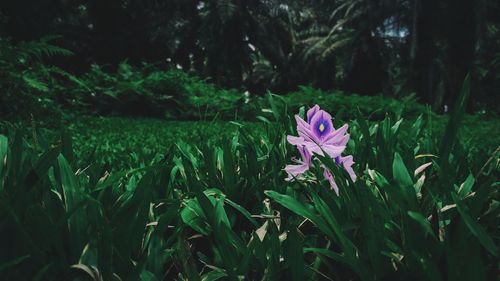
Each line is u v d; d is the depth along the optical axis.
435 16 26.48
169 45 38.22
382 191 1.40
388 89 40.19
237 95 17.09
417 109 18.27
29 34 21.70
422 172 1.70
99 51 28.61
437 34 27.89
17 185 1.14
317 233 1.41
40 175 1.23
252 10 40.06
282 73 44.78
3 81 6.61
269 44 40.31
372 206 1.09
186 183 1.78
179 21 38.72
